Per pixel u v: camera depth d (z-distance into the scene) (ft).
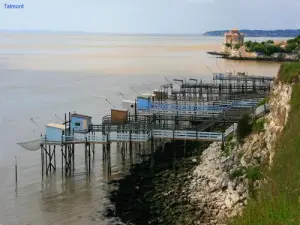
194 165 188.65
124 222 141.90
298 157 116.67
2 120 293.02
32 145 195.52
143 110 246.06
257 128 176.04
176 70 572.92
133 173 188.75
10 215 149.07
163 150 217.77
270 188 100.63
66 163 190.19
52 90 417.08
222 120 214.48
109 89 418.72
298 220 68.39
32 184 178.60
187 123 242.17
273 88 201.16
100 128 214.28
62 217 147.23
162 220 140.87
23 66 629.51
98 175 188.55
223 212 140.15
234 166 166.91
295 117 148.36
